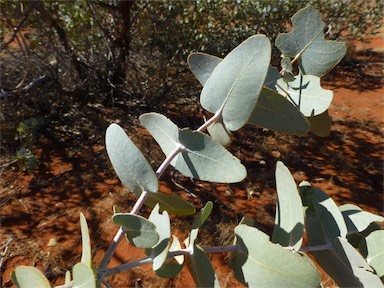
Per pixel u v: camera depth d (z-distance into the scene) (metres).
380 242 0.66
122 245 2.71
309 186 0.69
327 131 0.83
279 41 0.75
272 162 3.82
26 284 0.52
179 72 4.77
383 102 5.41
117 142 0.61
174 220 2.91
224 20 4.89
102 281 0.50
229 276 2.51
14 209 3.04
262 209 3.13
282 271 0.52
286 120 0.62
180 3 4.60
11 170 3.47
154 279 2.49
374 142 4.38
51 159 3.65
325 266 0.63
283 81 0.75
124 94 4.86
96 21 4.38
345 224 0.68
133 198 3.17
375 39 8.48
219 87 0.60
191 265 0.58
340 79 6.39
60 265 2.55
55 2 3.78
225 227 2.90
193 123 4.45
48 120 4.20
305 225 0.67
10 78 4.21
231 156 0.58
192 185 3.37
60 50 4.49
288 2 5.05
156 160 3.64
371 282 0.57
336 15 6.06
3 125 3.86
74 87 4.55
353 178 3.69
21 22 3.51
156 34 4.68
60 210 3.03
